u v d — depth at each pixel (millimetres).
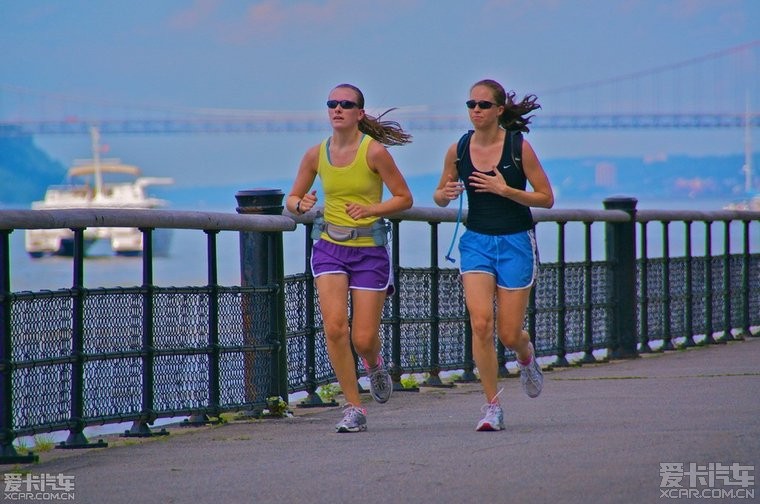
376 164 21016
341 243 21453
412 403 26047
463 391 28422
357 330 21734
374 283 21562
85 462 18891
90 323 20344
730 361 33375
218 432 22062
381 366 22625
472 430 21312
